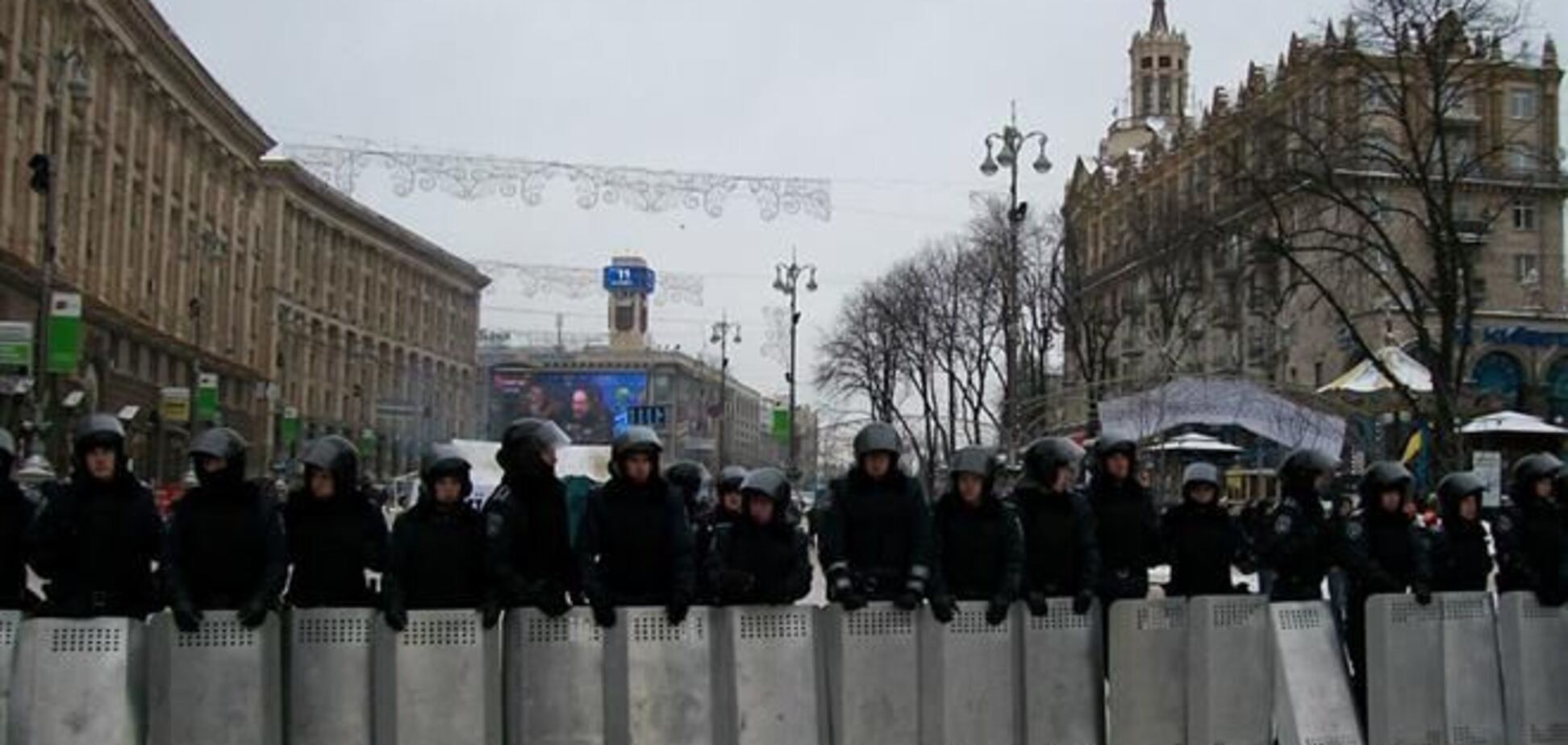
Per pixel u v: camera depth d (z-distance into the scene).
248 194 78.44
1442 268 32.56
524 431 8.81
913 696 9.20
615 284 88.75
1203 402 30.48
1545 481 10.79
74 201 50.81
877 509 9.33
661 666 8.77
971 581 9.52
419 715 8.33
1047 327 58.94
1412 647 10.20
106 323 53.38
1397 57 33.09
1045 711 9.48
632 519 8.96
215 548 8.34
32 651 7.89
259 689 8.12
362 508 8.83
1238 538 10.70
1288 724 9.86
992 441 69.12
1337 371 58.62
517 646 8.65
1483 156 34.31
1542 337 55.03
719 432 92.94
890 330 66.94
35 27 46.09
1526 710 10.48
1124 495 10.24
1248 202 39.00
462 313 122.50
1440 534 10.97
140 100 59.25
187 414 55.03
